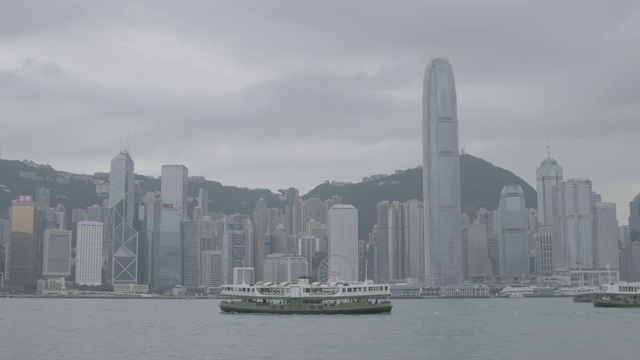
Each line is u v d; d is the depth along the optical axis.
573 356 199.88
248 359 193.38
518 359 193.62
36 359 195.38
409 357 196.88
